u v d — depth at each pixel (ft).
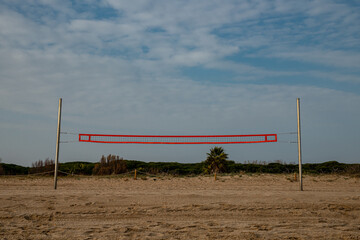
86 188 40.29
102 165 73.00
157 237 18.67
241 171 77.15
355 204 27.63
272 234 19.42
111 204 27.45
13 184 45.39
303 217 24.02
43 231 19.85
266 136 47.11
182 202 28.25
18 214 23.91
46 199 29.35
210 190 37.78
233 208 26.11
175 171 81.46
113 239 18.25
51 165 68.74
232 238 18.60
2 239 18.10
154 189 39.06
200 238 18.58
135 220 22.99
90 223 22.06
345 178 60.29
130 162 90.84
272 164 82.43
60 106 40.78
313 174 70.64
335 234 19.44
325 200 29.32
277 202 28.27
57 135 40.16
